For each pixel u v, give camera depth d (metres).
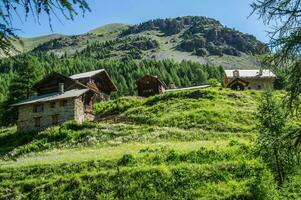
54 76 81.81
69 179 37.09
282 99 12.91
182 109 67.81
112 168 38.53
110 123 66.31
